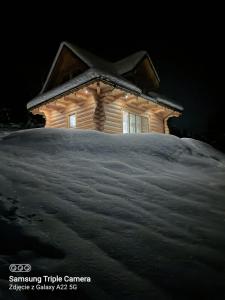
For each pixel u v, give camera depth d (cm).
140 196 521
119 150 848
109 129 1495
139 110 1748
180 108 1925
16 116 3444
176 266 314
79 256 322
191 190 588
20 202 439
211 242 371
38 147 813
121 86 1430
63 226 383
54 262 311
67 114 1672
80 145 841
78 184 544
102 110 1473
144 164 768
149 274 299
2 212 404
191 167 852
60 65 1834
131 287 278
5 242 339
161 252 340
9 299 256
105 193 514
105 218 416
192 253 341
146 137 992
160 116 1952
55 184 528
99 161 734
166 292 273
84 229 380
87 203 461
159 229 398
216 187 636
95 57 1809
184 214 460
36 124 3453
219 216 464
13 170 578
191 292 275
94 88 1446
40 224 383
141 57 1841
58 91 1523
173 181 637
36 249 331
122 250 339
